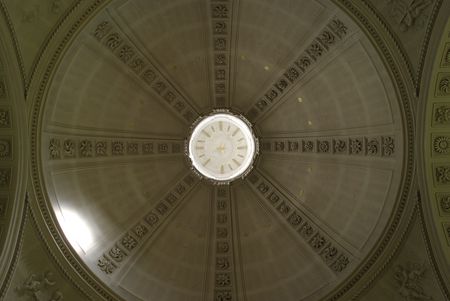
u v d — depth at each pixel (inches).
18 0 663.1
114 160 840.3
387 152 745.0
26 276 709.9
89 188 810.2
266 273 843.4
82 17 698.2
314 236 834.8
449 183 702.5
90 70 768.3
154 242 853.2
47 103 725.9
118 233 825.5
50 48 696.4
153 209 869.8
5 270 683.4
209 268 855.7
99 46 756.6
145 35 789.2
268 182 892.0
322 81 803.4
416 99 695.1
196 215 891.4
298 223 856.9
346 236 797.9
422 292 704.4
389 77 703.1
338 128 815.1
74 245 752.3
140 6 740.0
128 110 845.2
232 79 872.9
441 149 700.7
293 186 874.1
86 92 782.5
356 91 764.6
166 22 782.5
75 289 743.7
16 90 688.4
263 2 756.0
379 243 740.7
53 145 755.4
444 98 682.2
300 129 861.2
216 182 897.5
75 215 778.2
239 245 873.5
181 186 895.1
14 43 673.0
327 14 726.5
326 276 791.1
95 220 804.0
